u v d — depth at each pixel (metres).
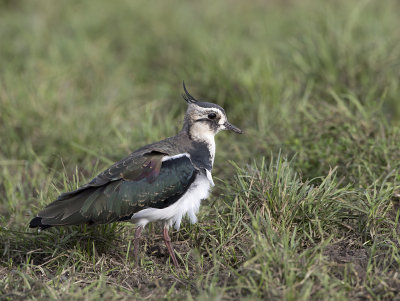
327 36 16.81
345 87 15.18
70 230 10.55
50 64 17.98
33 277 9.68
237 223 10.23
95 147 14.15
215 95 15.98
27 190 13.22
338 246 10.16
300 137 13.13
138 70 18.45
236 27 20.78
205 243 10.61
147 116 14.86
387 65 15.56
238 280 8.72
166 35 19.91
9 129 14.99
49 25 21.23
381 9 19.86
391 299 8.52
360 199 10.78
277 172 10.67
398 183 11.40
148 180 9.89
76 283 9.42
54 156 14.14
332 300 8.21
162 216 10.05
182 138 10.67
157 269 10.09
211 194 12.16
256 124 14.72
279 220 10.26
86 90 17.19
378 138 12.51
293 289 8.35
